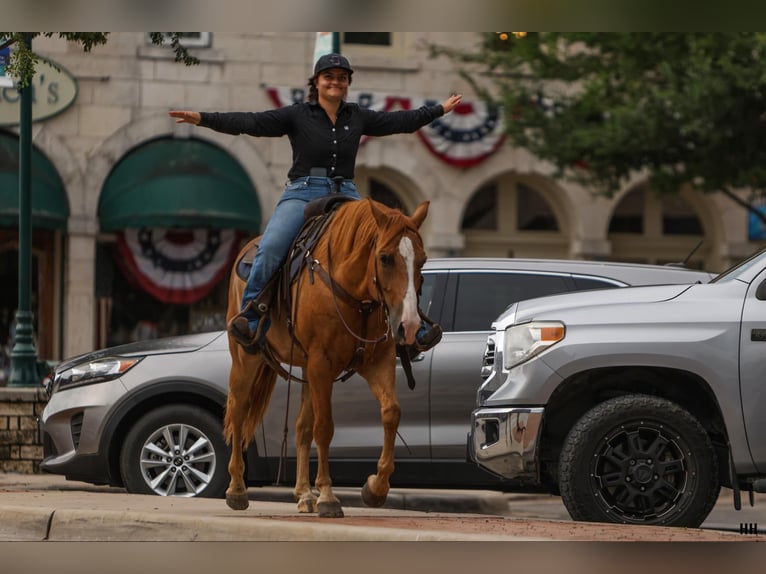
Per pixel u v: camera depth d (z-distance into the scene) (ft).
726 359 42.57
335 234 40.73
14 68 64.64
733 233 133.90
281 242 43.39
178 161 119.44
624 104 105.81
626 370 44.19
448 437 52.44
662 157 104.01
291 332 42.24
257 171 122.52
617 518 42.91
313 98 45.85
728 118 98.32
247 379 46.34
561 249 133.80
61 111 119.03
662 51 100.89
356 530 36.40
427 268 54.70
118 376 55.26
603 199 131.75
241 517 40.60
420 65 127.13
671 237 136.26
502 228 132.77
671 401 44.16
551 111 120.57
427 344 39.91
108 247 121.80
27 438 71.56
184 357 55.01
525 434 43.47
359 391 53.11
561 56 114.11
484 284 54.08
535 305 45.34
